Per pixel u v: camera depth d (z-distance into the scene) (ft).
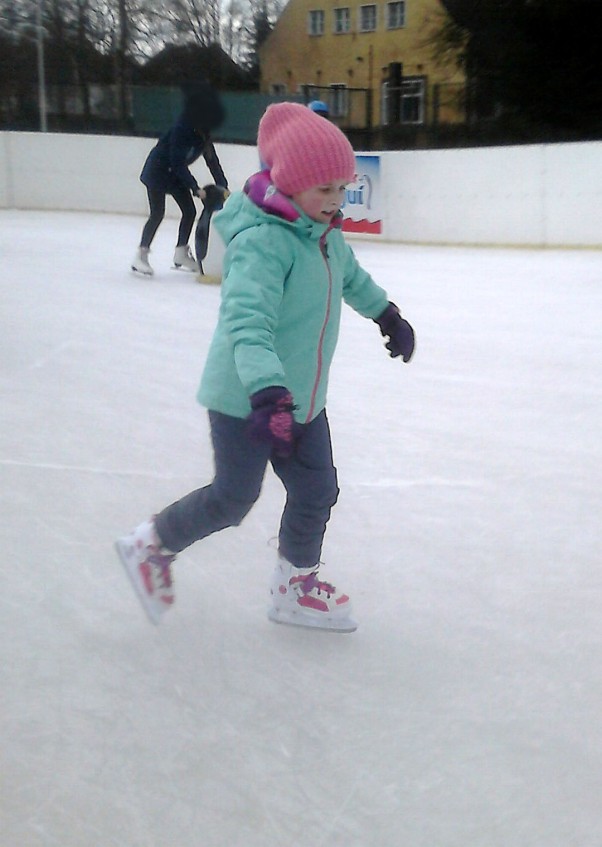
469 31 67.82
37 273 24.02
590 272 26.68
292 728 6.03
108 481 10.23
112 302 20.33
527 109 66.23
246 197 6.31
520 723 6.11
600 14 63.31
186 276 24.35
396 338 7.29
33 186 41.57
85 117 59.72
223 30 82.12
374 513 9.45
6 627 7.17
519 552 8.63
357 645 7.05
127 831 5.10
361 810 5.30
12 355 15.47
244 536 8.92
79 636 7.09
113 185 41.14
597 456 11.23
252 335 5.93
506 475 10.57
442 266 28.35
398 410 13.03
